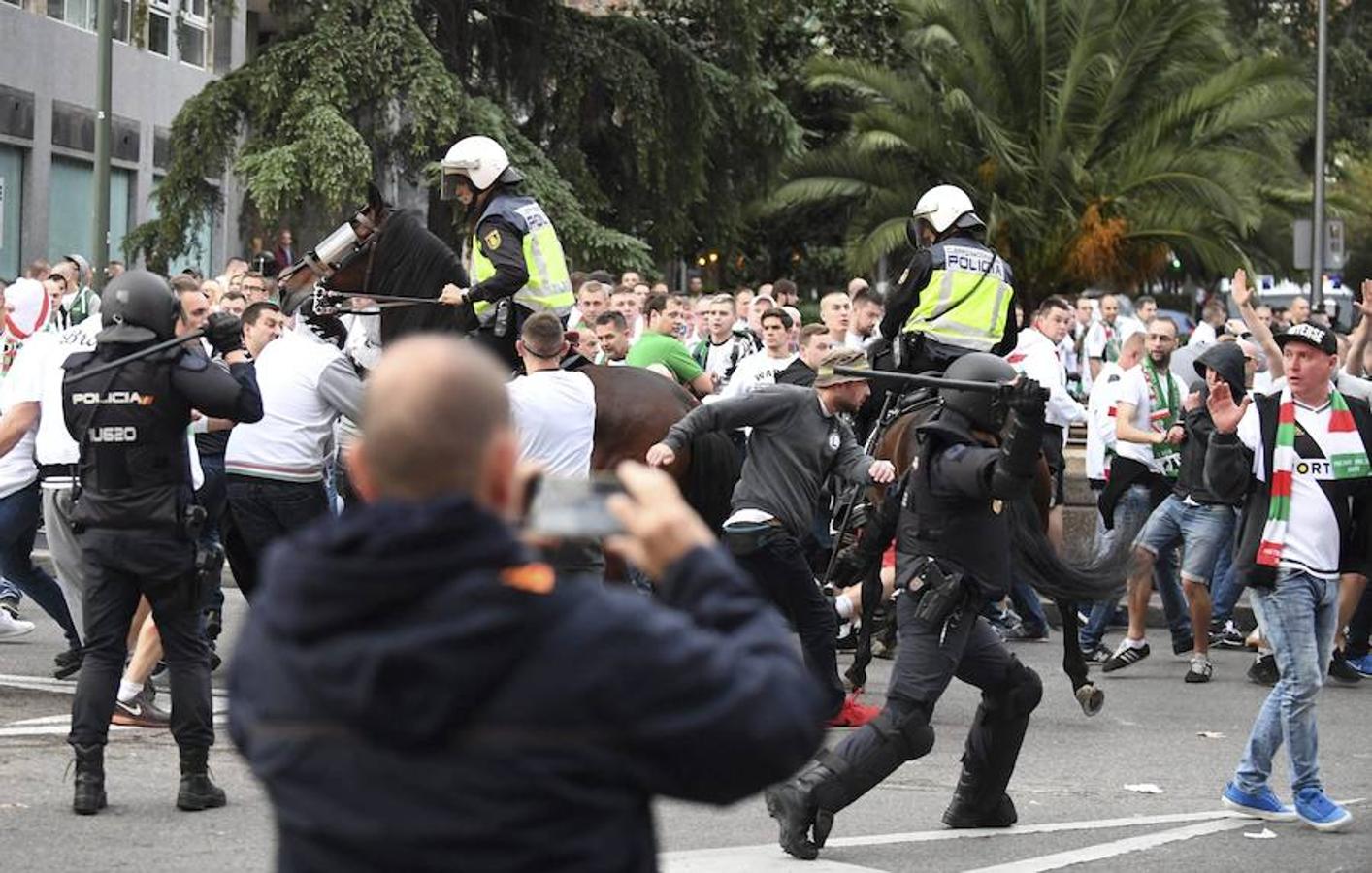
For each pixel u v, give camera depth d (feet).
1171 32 149.69
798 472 43.68
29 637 57.31
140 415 34.88
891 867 32.76
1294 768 36.63
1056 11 150.92
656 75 125.70
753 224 162.50
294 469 45.50
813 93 169.37
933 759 43.50
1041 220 149.28
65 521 44.83
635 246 116.78
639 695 12.82
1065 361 105.91
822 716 13.82
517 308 47.83
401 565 12.55
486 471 13.10
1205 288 173.27
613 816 12.95
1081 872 32.76
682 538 13.55
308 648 12.69
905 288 49.01
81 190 145.07
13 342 58.18
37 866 31.68
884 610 54.08
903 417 47.96
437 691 12.49
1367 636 57.52
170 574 35.29
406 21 112.47
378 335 49.11
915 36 153.79
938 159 152.66
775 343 62.39
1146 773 42.39
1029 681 35.42
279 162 107.76
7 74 131.23
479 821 12.62
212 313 35.81
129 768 39.73
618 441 46.96
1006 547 34.06
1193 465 55.88
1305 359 36.65
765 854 33.40
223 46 167.43
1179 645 58.95
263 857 32.60
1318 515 36.60
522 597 12.75
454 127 111.45
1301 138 162.40
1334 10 222.07
